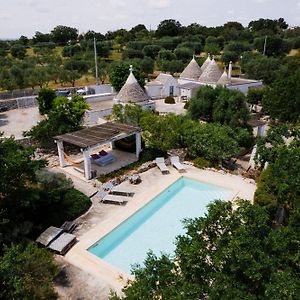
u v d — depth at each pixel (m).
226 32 108.44
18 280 10.63
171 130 27.36
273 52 83.81
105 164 25.81
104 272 14.45
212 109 32.75
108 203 20.41
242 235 8.30
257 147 24.55
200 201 21.38
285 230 9.53
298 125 27.08
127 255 16.16
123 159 27.06
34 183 19.23
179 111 43.44
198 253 8.59
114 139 24.17
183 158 27.67
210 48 90.12
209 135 26.19
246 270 7.78
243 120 31.34
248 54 74.00
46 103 38.56
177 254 9.27
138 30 139.12
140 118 28.84
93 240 16.66
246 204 9.26
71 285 13.61
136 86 37.91
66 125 29.14
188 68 54.75
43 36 116.00
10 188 15.66
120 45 101.25
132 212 19.34
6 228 15.59
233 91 32.66
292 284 7.66
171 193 22.41
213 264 8.52
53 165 25.47
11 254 11.31
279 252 8.69
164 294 8.43
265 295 7.56
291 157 16.62
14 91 50.50
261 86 50.09
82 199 19.62
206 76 49.69
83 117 34.84
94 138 23.88
